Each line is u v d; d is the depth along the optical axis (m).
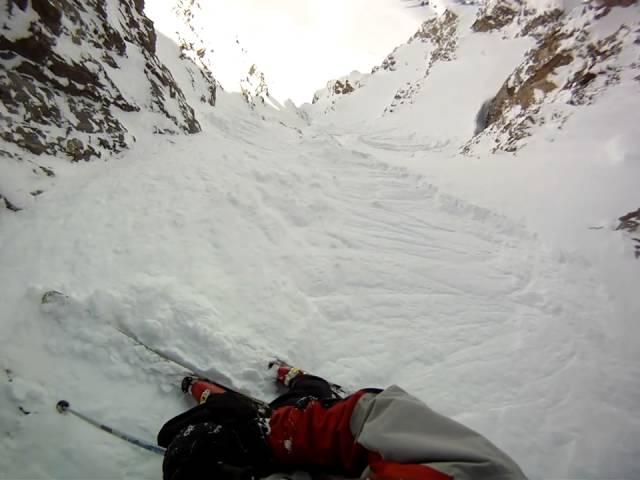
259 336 2.78
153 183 4.24
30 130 3.72
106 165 4.34
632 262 4.55
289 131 11.42
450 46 24.58
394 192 6.34
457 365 2.99
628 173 5.71
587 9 9.70
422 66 30.84
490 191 6.53
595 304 4.04
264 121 11.73
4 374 2.01
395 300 3.60
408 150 13.67
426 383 2.79
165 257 3.22
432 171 7.81
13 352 2.12
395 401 1.35
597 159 6.30
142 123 5.52
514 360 3.12
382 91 31.64
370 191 6.20
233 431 1.70
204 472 1.53
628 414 2.77
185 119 6.67
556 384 2.94
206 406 1.87
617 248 4.75
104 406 2.07
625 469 2.38
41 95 4.03
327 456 1.51
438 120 16.58
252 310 2.99
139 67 6.11
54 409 1.98
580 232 5.15
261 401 2.22
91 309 2.40
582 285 4.35
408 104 19.97
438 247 4.80
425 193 6.46
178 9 15.23
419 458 1.11
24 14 4.02
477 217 5.80
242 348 2.58
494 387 2.85
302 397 2.05
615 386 3.00
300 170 6.25
